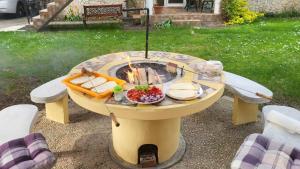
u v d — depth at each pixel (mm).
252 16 9625
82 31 8570
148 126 3037
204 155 3377
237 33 8156
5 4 10273
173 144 3299
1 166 2396
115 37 7852
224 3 9367
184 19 9344
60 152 3395
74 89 2869
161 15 9188
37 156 2490
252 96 3551
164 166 3182
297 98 4695
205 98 2734
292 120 2811
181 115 2648
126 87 2959
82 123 3975
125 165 3191
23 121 2945
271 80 5281
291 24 8992
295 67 5820
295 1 10312
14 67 5902
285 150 2590
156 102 2621
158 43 7301
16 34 8227
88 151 3424
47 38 7816
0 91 4918
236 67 5828
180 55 3949
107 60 3715
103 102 2645
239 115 3887
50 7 8867
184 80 3127
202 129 3857
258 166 2438
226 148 3488
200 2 10102
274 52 6648
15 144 2607
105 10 8734
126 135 3131
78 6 9398
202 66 3432
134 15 9094
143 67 3535
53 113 3959
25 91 4945
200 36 7887
